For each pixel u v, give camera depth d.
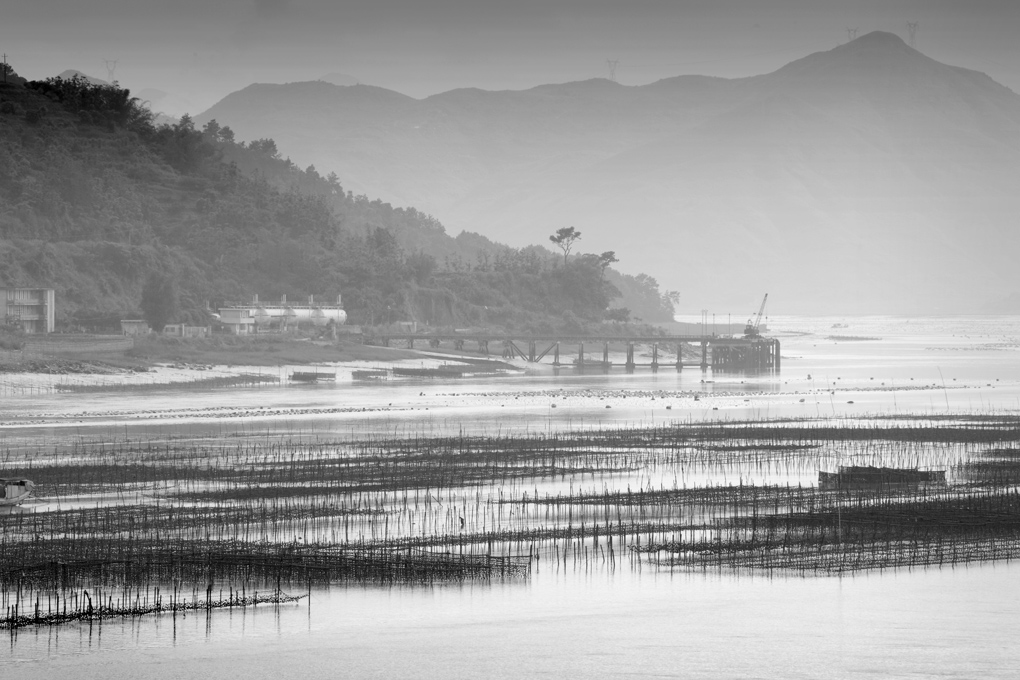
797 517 150.50
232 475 180.38
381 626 112.44
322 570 127.00
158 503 157.50
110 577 124.00
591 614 115.38
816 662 103.75
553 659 105.00
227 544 134.25
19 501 156.50
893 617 115.19
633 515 152.88
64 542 134.75
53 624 110.94
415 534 141.38
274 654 105.50
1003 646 108.00
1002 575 127.44
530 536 141.00
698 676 102.12
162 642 107.69
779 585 124.12
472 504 159.62
